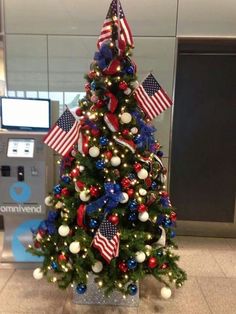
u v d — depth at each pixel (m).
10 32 3.09
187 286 2.46
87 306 2.18
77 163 1.96
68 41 3.09
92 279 2.16
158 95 1.95
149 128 2.03
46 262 2.02
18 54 3.13
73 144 1.95
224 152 3.43
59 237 2.02
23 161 2.56
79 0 3.02
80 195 1.87
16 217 2.72
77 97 3.18
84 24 3.05
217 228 3.55
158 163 2.15
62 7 3.03
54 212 2.04
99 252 1.94
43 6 3.04
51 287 2.42
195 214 3.56
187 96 3.33
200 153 3.44
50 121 2.70
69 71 3.14
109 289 1.90
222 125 3.38
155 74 3.12
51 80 3.16
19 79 3.17
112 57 1.83
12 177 2.58
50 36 3.09
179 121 3.38
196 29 3.01
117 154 1.89
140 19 3.02
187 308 2.18
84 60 3.12
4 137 2.56
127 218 2.02
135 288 1.95
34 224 2.73
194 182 3.50
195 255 3.05
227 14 2.97
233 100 3.32
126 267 1.91
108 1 3.01
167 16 3.01
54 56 3.12
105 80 1.84
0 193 2.60
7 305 2.18
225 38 3.00
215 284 2.51
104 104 1.91
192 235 3.55
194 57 3.24
